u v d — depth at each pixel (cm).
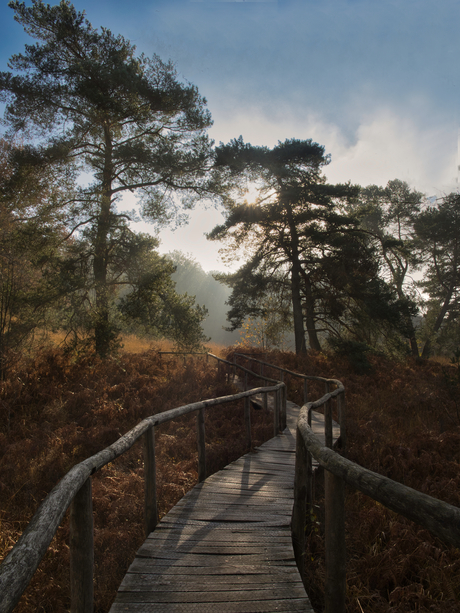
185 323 1445
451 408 1145
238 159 1565
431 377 1658
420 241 2998
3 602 101
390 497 171
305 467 383
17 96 1224
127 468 648
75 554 212
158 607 263
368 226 3178
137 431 336
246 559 328
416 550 443
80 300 1274
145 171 1430
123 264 1405
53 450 663
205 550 341
